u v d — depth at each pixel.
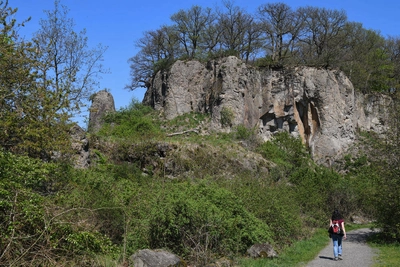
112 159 35.38
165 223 13.40
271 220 18.33
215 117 55.25
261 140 53.44
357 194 30.16
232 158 38.56
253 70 57.78
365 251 17.27
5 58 15.34
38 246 9.62
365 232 24.67
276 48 60.50
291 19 61.06
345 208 30.27
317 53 61.50
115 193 15.93
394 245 18.84
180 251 13.22
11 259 9.10
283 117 56.94
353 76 64.25
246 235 14.94
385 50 70.50
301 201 27.05
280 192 22.12
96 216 13.30
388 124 20.84
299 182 32.38
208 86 58.66
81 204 13.16
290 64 59.03
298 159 47.03
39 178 10.91
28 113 16.03
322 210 28.25
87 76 29.94
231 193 16.33
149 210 14.04
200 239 13.46
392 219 19.64
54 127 17.12
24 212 9.43
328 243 19.58
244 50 63.47
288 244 18.05
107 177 18.17
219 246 13.99
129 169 28.19
